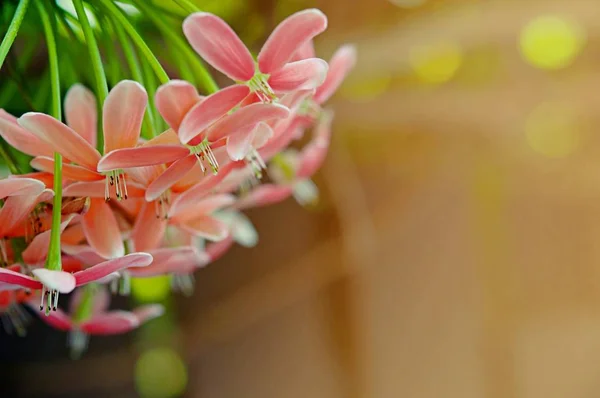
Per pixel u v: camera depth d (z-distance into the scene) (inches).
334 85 13.8
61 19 14.3
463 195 29.6
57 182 12.7
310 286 30.0
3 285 12.6
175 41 13.9
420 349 30.4
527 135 27.1
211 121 12.4
